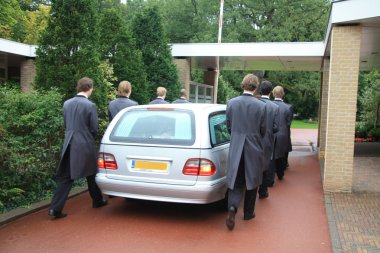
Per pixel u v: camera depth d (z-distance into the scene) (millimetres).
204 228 5176
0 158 5578
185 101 8930
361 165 10422
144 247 4504
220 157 5395
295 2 39844
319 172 9578
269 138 6617
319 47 12172
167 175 5160
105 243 4602
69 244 4555
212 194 5129
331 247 4613
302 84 41500
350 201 6637
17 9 26047
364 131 18484
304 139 20141
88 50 8344
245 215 5566
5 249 4387
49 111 6645
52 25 8211
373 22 7055
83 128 5520
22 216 5488
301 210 6137
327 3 39219
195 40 39812
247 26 39781
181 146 5152
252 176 5086
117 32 10789
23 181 6020
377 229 5184
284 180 8516
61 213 5508
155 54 12469
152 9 12680
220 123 5949
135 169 5305
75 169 5395
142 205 6168
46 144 6730
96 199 5945
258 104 5168
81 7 8312
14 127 6277
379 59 12570
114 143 5473
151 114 5637
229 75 42688
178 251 4406
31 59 13820
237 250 4473
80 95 5648
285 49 12461
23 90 13883
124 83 6848
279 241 4781
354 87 7191
